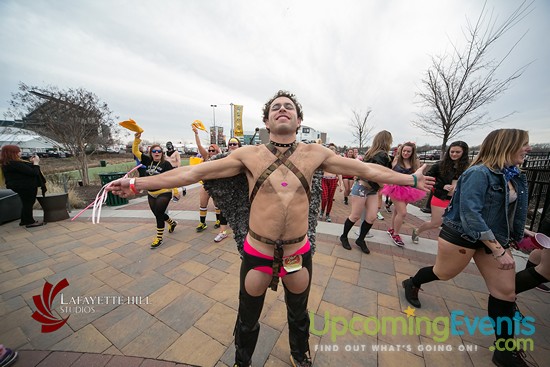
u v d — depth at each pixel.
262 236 1.28
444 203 3.32
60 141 9.20
